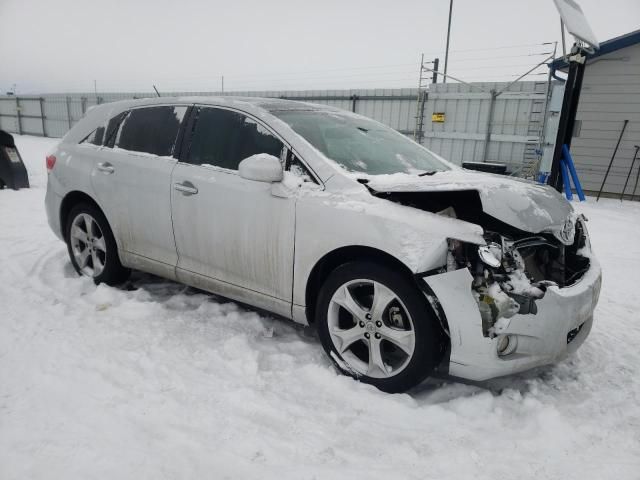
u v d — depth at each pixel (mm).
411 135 13359
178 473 1814
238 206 2857
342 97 14664
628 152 10453
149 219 3346
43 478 1752
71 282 3799
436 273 2230
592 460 2012
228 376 2551
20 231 5492
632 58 10062
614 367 2867
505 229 2439
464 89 11711
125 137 3621
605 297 4152
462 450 2037
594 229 7004
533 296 2227
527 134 11023
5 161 8102
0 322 3051
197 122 3250
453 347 2244
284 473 1847
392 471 1889
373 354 2486
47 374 2443
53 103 25047
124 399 2270
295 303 2748
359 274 2457
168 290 3822
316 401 2383
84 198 3854
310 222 2576
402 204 2461
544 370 2807
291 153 2791
